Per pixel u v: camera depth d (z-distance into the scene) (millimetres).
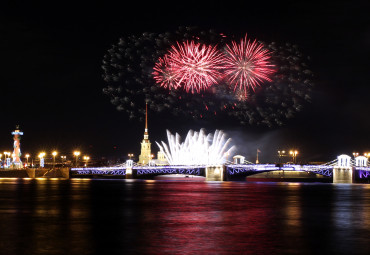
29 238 65000
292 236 67312
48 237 65750
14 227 74625
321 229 73688
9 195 145125
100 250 57781
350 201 127812
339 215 92938
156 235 67688
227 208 105938
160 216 89875
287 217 88938
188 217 88188
